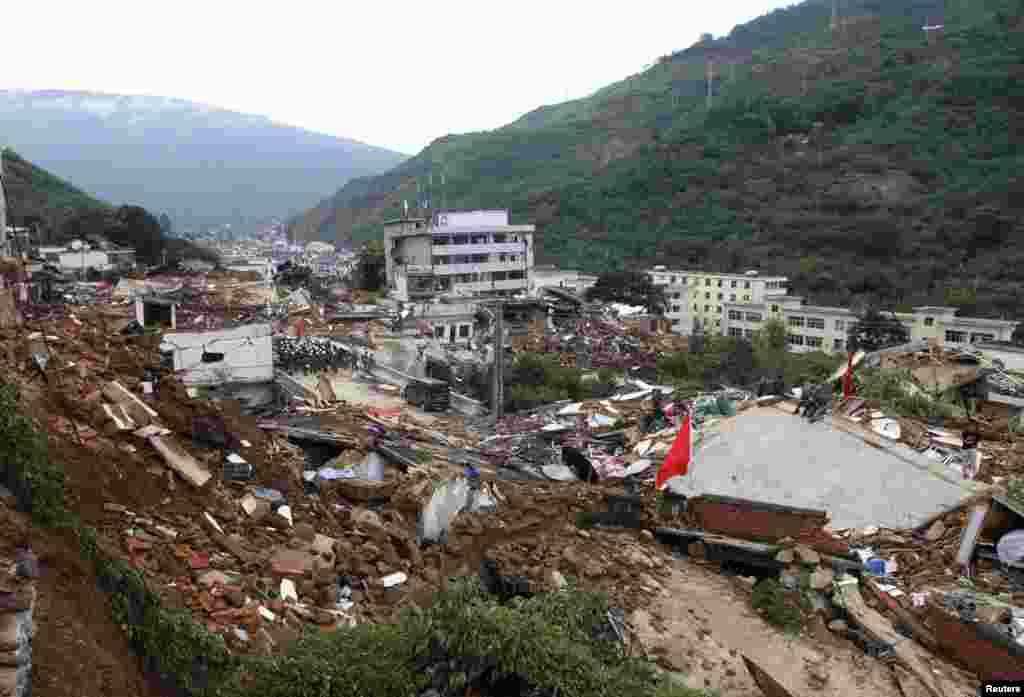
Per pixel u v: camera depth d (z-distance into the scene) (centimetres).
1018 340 5681
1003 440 2206
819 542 1494
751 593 1402
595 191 12344
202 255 8862
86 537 739
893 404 2294
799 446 1770
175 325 3122
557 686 814
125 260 7050
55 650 585
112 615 694
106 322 1641
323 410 2014
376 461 1510
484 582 1220
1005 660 1166
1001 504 1527
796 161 11056
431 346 3672
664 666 1102
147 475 980
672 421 2236
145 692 664
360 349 3088
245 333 2466
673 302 8388
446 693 796
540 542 1367
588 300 7606
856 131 11269
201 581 845
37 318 1348
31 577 600
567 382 3741
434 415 2488
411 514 1246
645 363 5156
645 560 1435
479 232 7344
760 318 7512
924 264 8000
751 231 9738
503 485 1569
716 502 1588
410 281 6831
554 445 2114
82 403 1013
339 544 1069
